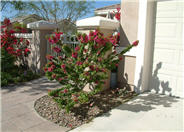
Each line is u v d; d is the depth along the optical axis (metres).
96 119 3.71
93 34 4.05
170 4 4.62
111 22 5.06
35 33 7.56
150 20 4.89
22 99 4.89
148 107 4.17
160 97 4.77
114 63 4.34
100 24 4.79
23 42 8.26
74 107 4.23
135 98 4.73
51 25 7.58
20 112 4.11
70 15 13.27
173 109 4.05
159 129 3.27
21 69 8.09
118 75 5.53
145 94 4.99
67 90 3.97
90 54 4.20
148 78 5.20
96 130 3.30
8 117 3.87
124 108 4.16
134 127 3.35
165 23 4.75
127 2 5.09
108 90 5.32
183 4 4.41
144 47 4.84
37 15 12.81
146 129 3.27
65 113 3.97
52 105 4.41
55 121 3.68
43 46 7.54
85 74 3.81
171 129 3.26
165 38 4.79
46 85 6.18
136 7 4.92
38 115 3.96
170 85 4.82
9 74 6.94
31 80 6.82
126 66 5.31
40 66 7.57
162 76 4.94
